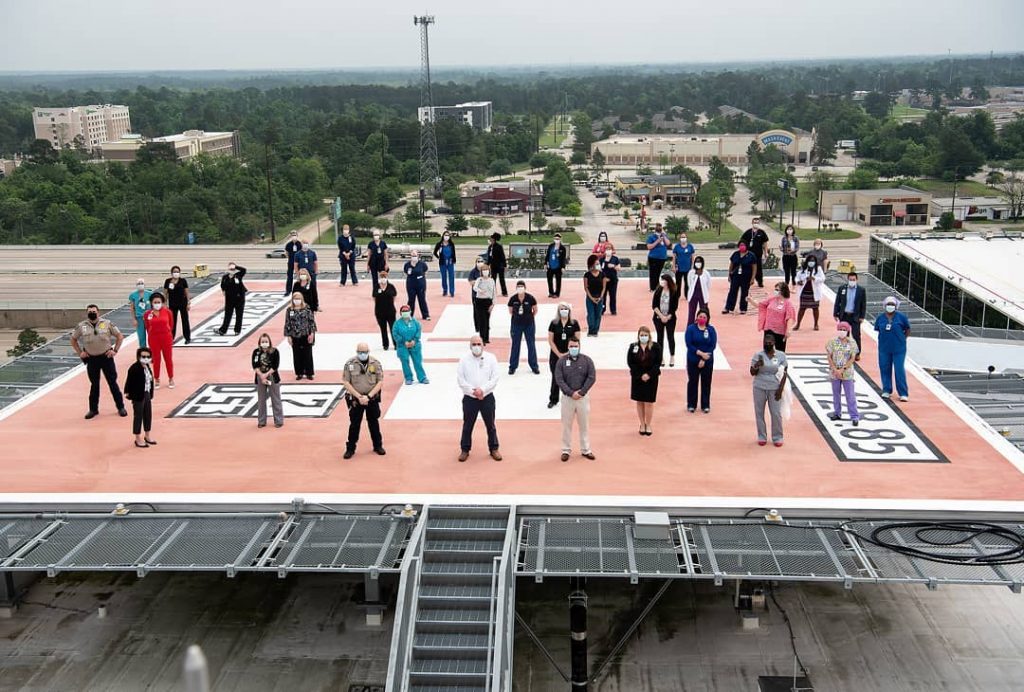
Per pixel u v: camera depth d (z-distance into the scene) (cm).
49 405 1716
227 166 12512
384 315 1975
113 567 1148
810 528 1230
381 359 1947
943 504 1255
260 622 1427
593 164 16600
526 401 1694
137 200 10456
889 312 1638
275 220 11050
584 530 1242
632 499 1276
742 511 1249
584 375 1391
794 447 1470
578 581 1273
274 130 15350
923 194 10862
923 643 1380
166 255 8556
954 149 14225
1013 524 1240
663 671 1313
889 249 3778
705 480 1345
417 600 1155
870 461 1411
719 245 9088
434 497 1289
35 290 6875
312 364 1830
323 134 15600
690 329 1592
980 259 3459
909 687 1277
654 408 1655
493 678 1027
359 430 1502
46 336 5912
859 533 1217
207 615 1447
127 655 1341
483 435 1538
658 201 12812
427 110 13462
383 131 15475
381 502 1272
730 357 1923
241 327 2216
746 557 1169
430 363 1920
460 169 15538
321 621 1428
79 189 11125
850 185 12712
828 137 17375
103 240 10094
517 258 7500
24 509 1288
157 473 1394
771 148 16162
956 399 1677
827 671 1311
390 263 7538
